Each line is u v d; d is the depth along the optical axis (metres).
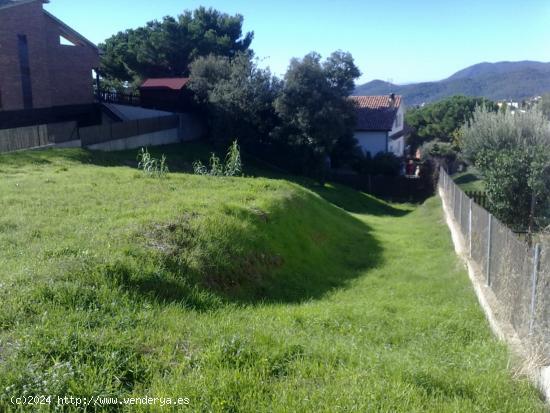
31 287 5.83
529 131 18.59
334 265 12.18
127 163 23.28
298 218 13.41
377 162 34.91
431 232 17.34
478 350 6.34
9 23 27.78
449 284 10.57
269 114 32.25
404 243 15.57
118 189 13.00
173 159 27.81
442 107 56.97
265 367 4.72
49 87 30.70
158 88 35.72
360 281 10.85
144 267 7.28
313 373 4.70
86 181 14.20
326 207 17.78
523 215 16.66
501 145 18.52
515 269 7.11
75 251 7.52
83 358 4.48
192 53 43.69
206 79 32.59
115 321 5.40
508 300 7.40
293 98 30.58
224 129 31.67
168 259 7.95
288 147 31.78
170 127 32.16
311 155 31.44
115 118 35.44
